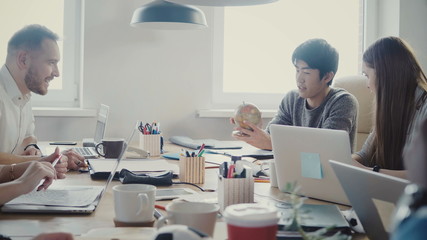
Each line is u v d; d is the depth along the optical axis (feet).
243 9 11.50
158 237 2.39
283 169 4.95
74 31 10.85
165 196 4.60
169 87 10.84
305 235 2.59
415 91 5.63
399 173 4.98
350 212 4.07
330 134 4.53
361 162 6.23
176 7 8.55
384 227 3.23
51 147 8.51
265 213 2.60
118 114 10.63
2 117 7.07
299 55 7.16
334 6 11.99
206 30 10.94
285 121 8.18
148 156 7.48
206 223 3.03
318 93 7.32
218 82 11.45
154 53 10.72
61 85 10.85
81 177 5.82
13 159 6.38
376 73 5.76
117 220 3.66
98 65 10.48
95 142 8.84
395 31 11.76
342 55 12.14
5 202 4.09
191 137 11.02
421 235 1.42
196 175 5.51
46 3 10.67
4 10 10.45
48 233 2.98
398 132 5.63
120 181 5.53
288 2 11.75
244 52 11.59
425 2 11.75
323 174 4.66
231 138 11.17
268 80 11.76
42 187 4.62
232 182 4.21
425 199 1.61
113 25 10.49
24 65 7.17
